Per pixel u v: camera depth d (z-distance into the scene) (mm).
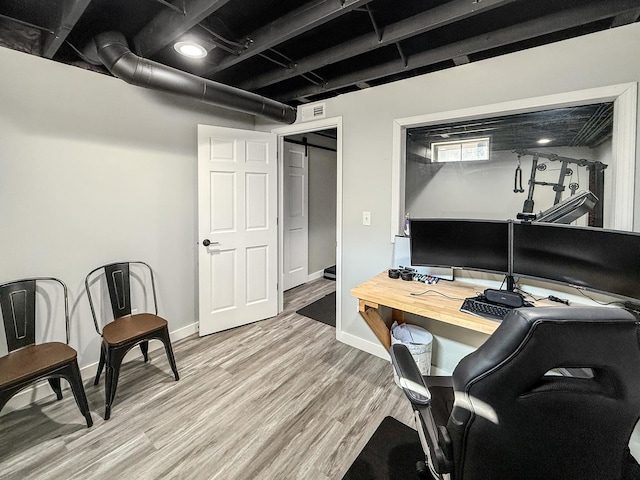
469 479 922
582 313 726
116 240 2473
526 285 1958
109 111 2371
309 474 1540
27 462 1598
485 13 1819
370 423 1881
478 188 3748
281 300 3703
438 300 1845
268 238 3426
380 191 2576
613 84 1652
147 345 2545
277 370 2459
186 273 3012
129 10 1859
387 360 2615
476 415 857
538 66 1843
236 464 1597
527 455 855
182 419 1910
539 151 3064
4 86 1875
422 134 3053
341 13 1608
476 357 871
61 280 2174
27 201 2004
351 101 2705
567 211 1968
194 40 1950
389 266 2576
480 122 2398
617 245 1457
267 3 1771
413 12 1818
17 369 1667
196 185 3031
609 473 855
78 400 1817
